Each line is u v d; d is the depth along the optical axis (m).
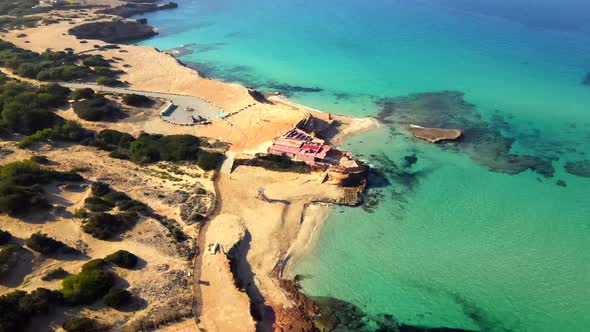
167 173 91.12
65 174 80.44
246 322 58.19
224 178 92.19
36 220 68.88
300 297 66.06
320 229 80.12
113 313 55.91
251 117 117.56
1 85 126.12
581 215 82.56
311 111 124.94
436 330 61.28
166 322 56.59
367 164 99.56
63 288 56.97
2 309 50.81
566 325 61.78
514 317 63.12
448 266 71.81
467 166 98.62
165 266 64.81
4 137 96.50
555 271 70.50
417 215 83.38
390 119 121.56
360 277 69.94
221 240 73.50
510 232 78.75
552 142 108.25
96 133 105.94
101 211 72.94
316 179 92.62
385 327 61.69
